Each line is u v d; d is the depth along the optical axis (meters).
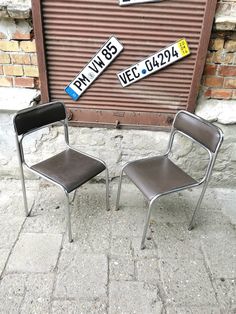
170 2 1.79
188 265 1.82
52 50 1.96
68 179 1.82
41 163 1.99
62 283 1.67
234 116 2.09
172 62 1.99
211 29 1.84
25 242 1.90
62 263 1.79
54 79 2.07
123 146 2.33
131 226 2.07
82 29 1.89
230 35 1.89
